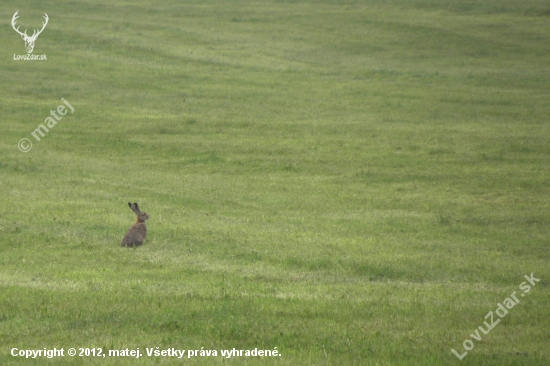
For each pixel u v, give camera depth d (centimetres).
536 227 8681
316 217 8994
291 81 17788
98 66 18775
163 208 9044
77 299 4975
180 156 12238
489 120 14362
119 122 14175
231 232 7900
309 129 13838
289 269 6550
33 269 6138
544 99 15838
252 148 12619
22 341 4034
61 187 10006
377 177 11075
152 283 5681
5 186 9900
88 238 7362
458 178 10938
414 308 5066
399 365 3847
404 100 15938
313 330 4431
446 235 8219
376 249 7419
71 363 3684
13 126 13612
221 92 16700
